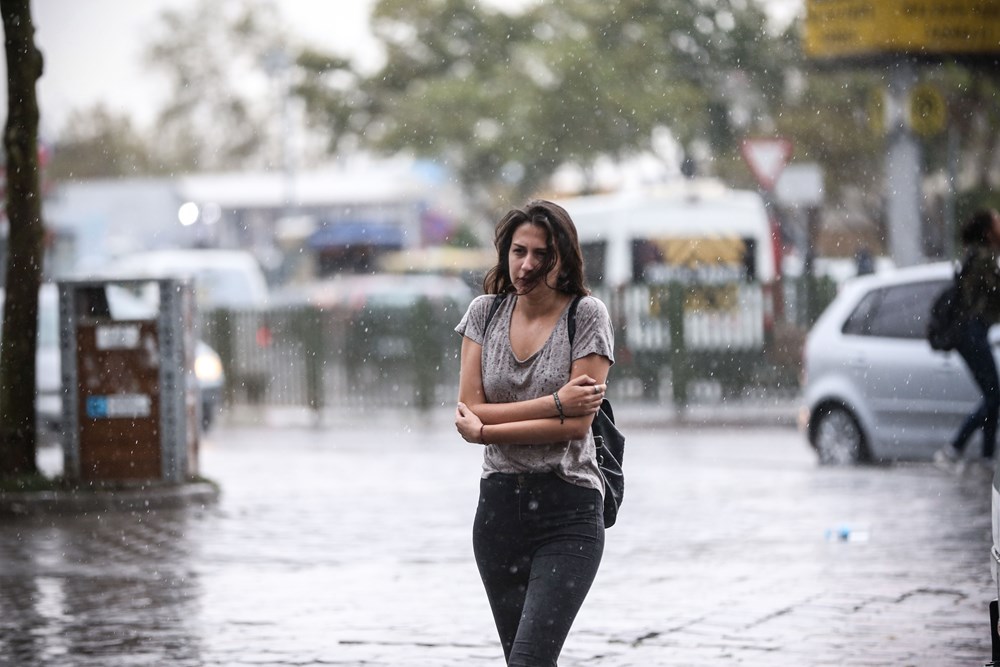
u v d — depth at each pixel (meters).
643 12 103.94
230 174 164.25
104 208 127.31
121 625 21.47
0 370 35.78
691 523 30.52
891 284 40.56
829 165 98.81
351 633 20.59
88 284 35.53
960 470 38.38
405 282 104.69
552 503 13.47
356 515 32.81
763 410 61.00
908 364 39.47
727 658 18.78
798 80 99.69
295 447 50.81
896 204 63.75
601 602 22.41
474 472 41.44
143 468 35.81
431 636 20.30
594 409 13.39
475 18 128.75
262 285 85.62
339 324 66.94
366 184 132.12
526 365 13.55
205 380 58.19
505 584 13.84
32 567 26.64
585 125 107.69
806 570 24.91
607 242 67.81
